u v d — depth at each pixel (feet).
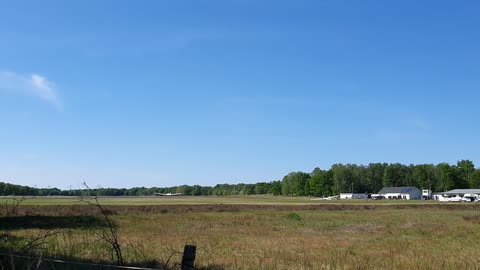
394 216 175.63
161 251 61.82
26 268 36.58
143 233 95.91
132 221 132.77
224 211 204.85
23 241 61.93
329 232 106.52
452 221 149.79
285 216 168.55
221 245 75.36
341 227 122.31
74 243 58.59
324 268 51.67
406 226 127.34
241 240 84.12
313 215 179.22
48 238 64.54
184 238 85.51
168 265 48.06
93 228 105.50
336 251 68.59
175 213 186.39
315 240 85.71
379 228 119.34
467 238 93.40
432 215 183.73
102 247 59.11
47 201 298.76
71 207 185.16
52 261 37.86
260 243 79.25
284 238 89.20
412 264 55.57
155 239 81.71
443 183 570.87
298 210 217.56
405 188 593.83
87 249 57.88
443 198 476.54
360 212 205.26
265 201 414.00
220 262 55.52
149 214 175.11
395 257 61.98
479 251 71.05
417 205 271.49
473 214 193.36
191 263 35.55
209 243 78.07
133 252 57.47
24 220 114.62
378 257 62.49
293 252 66.80
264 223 135.03
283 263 54.90
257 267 51.72
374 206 258.37
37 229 98.32
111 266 36.73
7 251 46.16
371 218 162.91
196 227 116.78
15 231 92.32
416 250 71.97
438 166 613.93
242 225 126.31
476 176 556.51
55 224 111.86
